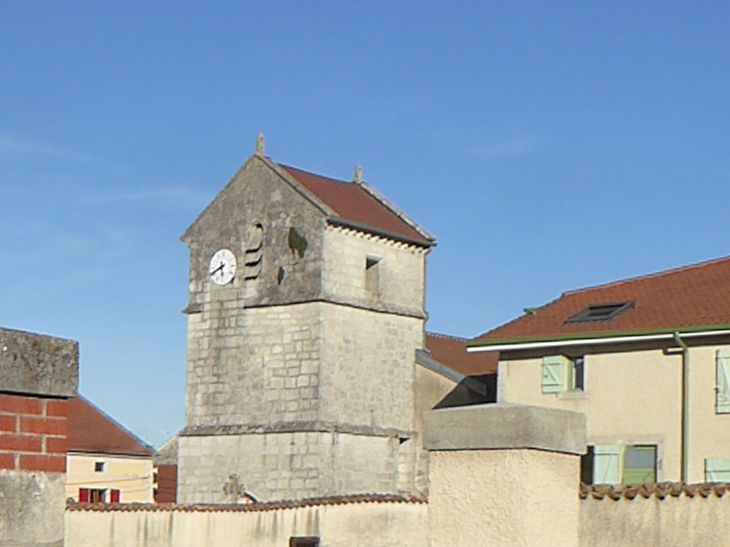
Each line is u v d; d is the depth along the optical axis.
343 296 41.94
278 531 24.70
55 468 6.63
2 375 6.37
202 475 43.06
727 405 29.91
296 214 42.31
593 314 34.06
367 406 42.44
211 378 43.66
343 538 22.91
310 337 41.47
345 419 41.66
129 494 57.50
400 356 43.84
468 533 8.40
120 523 27.92
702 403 30.36
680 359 30.98
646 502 15.01
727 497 15.08
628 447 31.48
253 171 43.72
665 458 30.77
